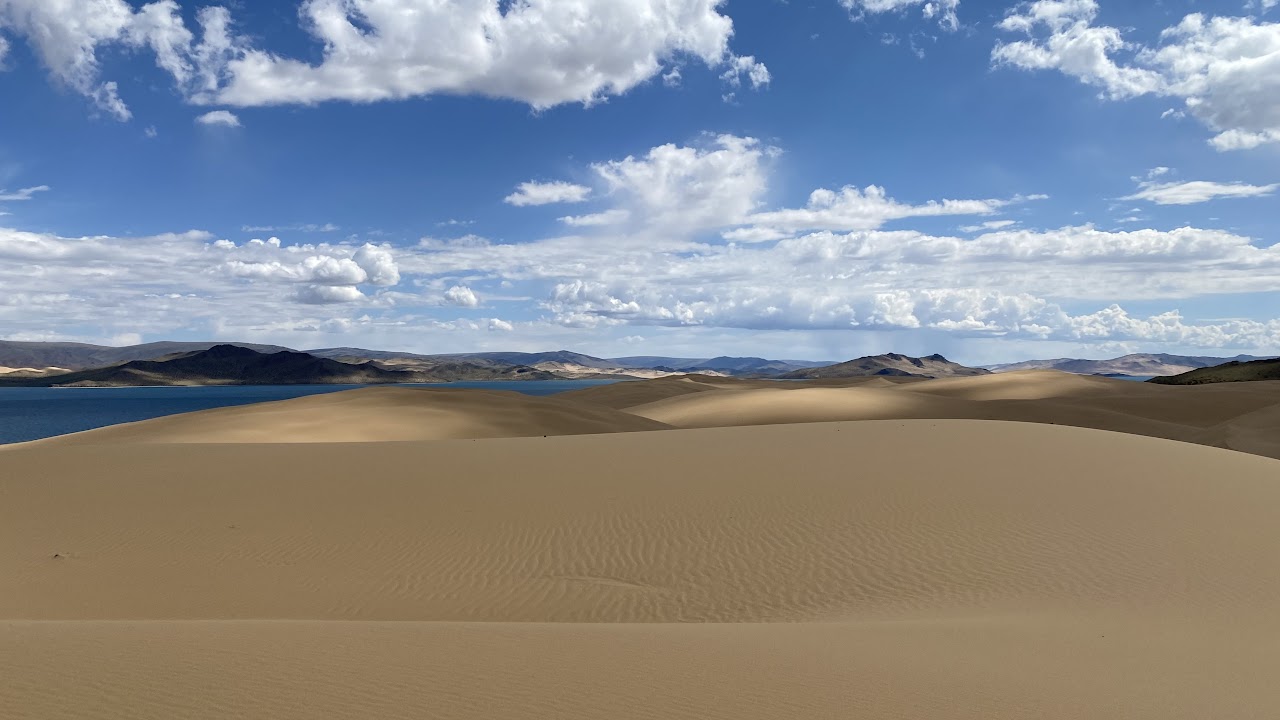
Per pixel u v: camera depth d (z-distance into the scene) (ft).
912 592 40.55
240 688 19.21
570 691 20.20
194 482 65.10
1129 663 25.39
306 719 17.44
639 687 20.80
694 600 41.55
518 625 29.73
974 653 26.08
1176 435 179.63
